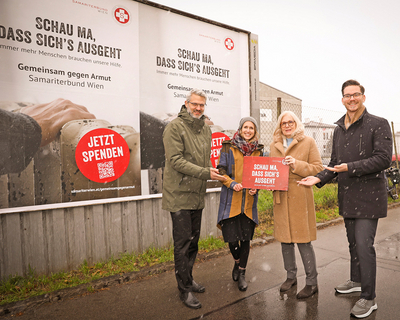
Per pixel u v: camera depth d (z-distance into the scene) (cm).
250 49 535
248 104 537
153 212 437
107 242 396
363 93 289
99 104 388
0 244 328
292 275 327
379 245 471
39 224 350
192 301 285
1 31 327
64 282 336
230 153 336
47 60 353
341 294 308
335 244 478
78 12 371
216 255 428
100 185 390
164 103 443
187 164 284
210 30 489
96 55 385
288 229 316
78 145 373
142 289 327
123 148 407
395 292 308
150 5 427
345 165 271
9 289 314
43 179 352
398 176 839
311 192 325
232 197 327
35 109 347
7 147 332
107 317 269
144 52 423
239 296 306
